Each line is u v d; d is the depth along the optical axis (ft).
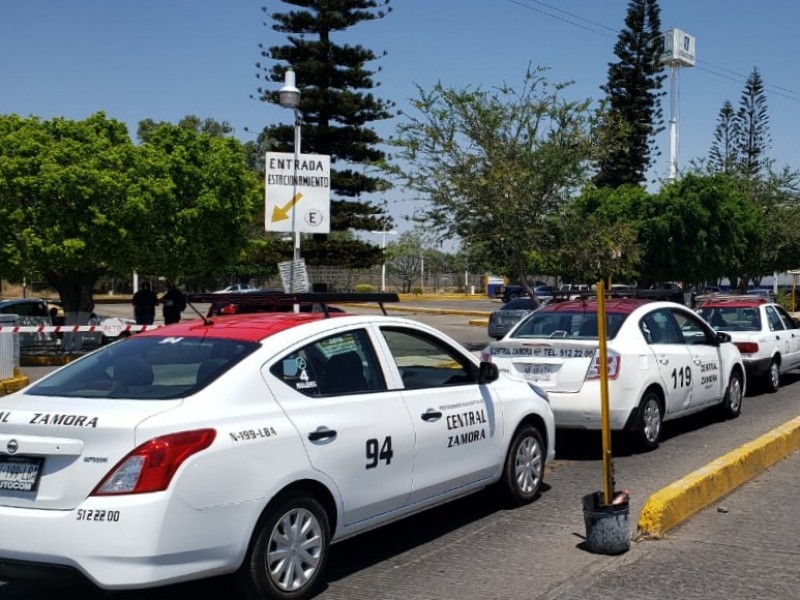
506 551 20.72
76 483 15.05
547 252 60.34
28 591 18.76
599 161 60.18
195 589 18.54
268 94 108.06
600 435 36.27
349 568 19.77
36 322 77.05
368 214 115.96
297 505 17.02
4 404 16.92
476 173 58.54
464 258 62.85
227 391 16.62
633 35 156.25
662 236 83.35
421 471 20.22
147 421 15.30
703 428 37.68
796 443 31.40
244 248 88.33
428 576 19.07
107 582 14.58
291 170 46.52
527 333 33.88
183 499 15.03
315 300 20.44
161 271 81.56
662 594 17.60
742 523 22.50
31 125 75.25
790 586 18.01
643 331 32.96
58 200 71.26
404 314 144.15
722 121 173.78
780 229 102.63
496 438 23.03
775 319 51.57
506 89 59.26
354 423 18.45
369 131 109.81
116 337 67.26
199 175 81.61
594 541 20.30
